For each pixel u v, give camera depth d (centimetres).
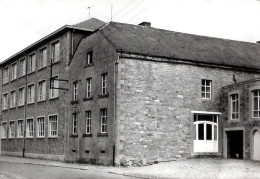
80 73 3328
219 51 3409
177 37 3397
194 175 2144
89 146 3095
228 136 3111
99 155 2955
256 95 2830
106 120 2952
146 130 2858
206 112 3100
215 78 3172
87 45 3266
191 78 3075
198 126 3064
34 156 4044
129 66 2847
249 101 2867
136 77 2862
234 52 3491
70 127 3403
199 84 3102
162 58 2956
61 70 3631
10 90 4862
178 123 2984
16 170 2509
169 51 3061
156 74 2941
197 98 3083
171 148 2934
